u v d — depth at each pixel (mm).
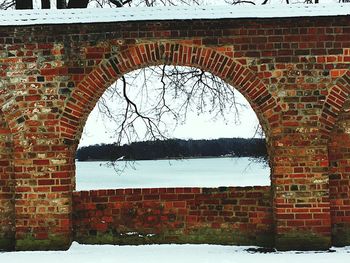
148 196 9023
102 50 8688
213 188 8992
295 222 8578
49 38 8703
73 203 8977
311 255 8281
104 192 9016
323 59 8625
